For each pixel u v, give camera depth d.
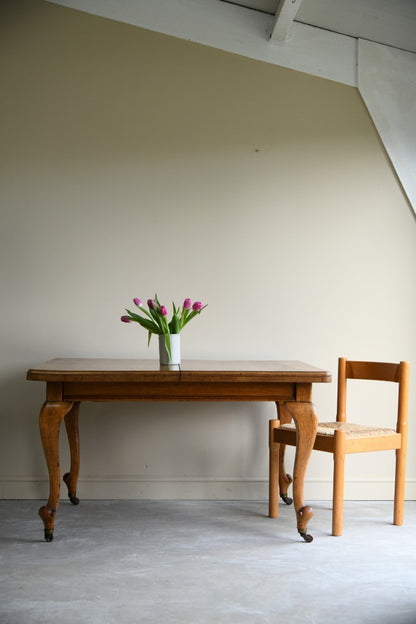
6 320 3.70
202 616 2.15
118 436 3.70
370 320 3.76
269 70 3.78
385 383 3.75
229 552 2.79
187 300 3.17
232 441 3.71
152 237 3.73
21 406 3.69
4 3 3.73
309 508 2.93
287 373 2.92
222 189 3.76
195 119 3.76
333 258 3.76
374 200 3.78
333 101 3.79
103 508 3.47
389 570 2.60
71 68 3.74
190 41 3.77
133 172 3.74
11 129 3.72
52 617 2.13
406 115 3.77
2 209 3.71
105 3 3.74
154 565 2.62
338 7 3.55
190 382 2.96
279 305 3.75
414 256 3.77
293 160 3.78
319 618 2.15
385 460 3.74
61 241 3.72
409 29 3.60
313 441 2.96
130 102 3.75
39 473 3.68
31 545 2.85
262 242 3.76
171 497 3.69
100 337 3.71
